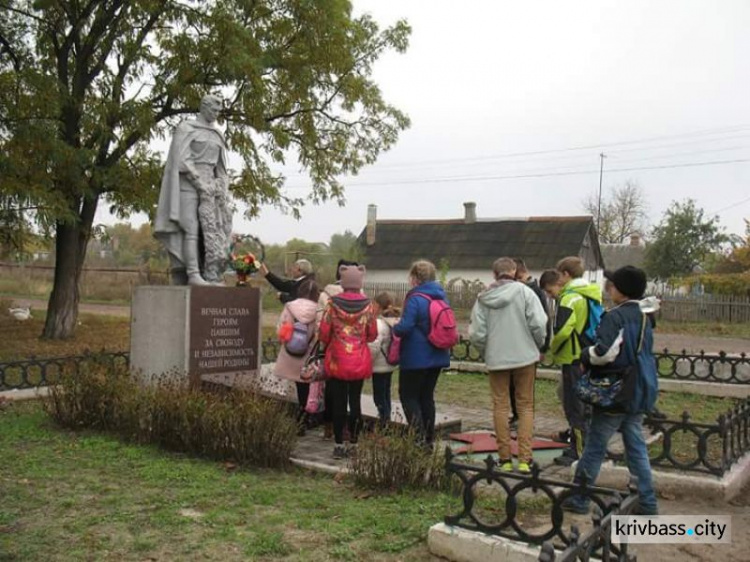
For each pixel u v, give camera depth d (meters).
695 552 4.61
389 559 4.24
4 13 14.97
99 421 7.43
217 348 8.41
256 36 15.80
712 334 25.75
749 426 6.82
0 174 12.62
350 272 6.67
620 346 4.83
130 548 4.31
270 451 6.24
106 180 14.80
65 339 15.98
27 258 17.23
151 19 15.30
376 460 5.58
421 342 6.49
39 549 4.26
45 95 13.05
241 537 4.50
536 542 4.02
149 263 39.03
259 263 8.96
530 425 6.13
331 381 6.63
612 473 6.06
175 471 5.92
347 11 16.84
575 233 39.78
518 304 5.96
